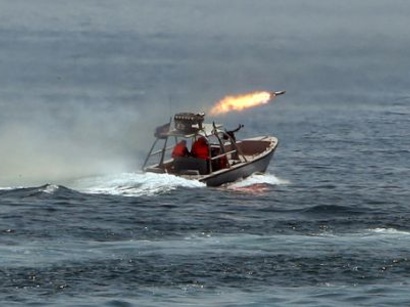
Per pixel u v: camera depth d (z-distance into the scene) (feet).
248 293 349.82
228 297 346.54
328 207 461.37
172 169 518.37
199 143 515.91
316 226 428.97
